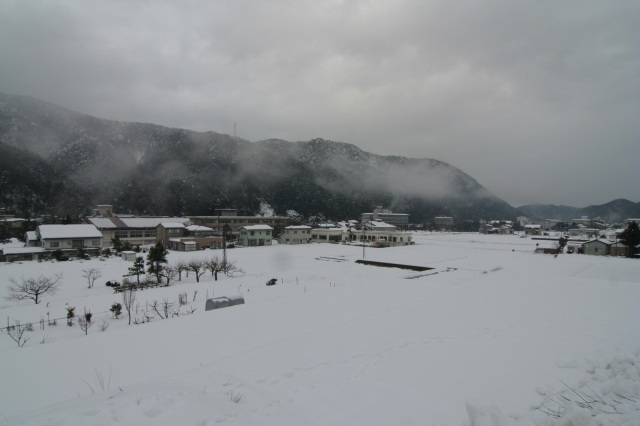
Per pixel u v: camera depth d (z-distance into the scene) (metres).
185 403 5.34
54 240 46.12
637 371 6.02
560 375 7.11
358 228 96.62
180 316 15.66
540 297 17.17
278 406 5.83
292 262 42.41
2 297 23.16
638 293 18.33
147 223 66.25
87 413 4.86
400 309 14.39
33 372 8.43
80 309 19.36
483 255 51.19
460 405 5.98
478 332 10.86
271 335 11.50
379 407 5.93
